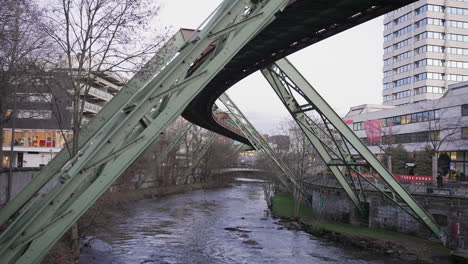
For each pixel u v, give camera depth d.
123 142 9.48
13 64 21.73
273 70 27.88
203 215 46.50
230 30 10.10
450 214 27.48
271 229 37.66
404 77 94.44
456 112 58.97
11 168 25.34
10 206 11.45
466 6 88.94
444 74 88.38
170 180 82.50
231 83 29.64
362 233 31.78
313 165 71.25
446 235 27.58
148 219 42.28
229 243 31.41
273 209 50.44
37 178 11.89
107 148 8.53
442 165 57.06
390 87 99.31
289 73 26.50
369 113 81.88
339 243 31.22
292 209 50.03
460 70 88.44
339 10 18.20
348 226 35.59
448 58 88.06
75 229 21.56
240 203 60.34
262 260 26.19
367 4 17.77
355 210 36.53
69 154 12.23
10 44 21.34
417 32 90.94
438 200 28.67
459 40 88.56
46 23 19.67
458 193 31.06
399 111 72.44
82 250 25.72
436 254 25.55
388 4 17.62
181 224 39.78
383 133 72.69
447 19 88.38
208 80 9.80
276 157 54.12
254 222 41.75
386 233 31.44
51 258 17.84
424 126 65.19
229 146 110.81
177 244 30.59
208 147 96.88
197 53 9.72
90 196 8.31
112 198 43.16
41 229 7.76
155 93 9.23
